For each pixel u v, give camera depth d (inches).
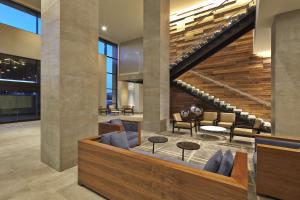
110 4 310.3
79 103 118.8
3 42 272.5
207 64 315.0
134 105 540.7
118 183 75.9
